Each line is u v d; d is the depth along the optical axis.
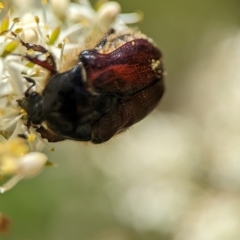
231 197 0.18
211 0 0.23
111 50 0.12
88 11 0.13
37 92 0.12
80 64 0.12
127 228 0.19
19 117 0.12
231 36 0.22
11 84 0.12
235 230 0.17
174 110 0.22
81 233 0.19
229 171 0.18
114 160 0.19
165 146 0.19
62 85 0.11
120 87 0.12
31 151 0.12
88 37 0.12
